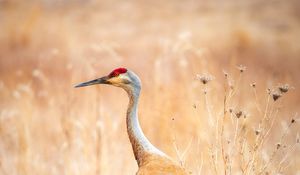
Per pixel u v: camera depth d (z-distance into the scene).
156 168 10.75
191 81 17.97
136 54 27.02
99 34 31.69
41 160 16.23
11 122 16.98
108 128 15.82
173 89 16.39
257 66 26.06
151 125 15.80
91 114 16.05
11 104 19.67
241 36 29.53
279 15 34.19
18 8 35.06
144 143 11.20
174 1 36.94
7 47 29.19
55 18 33.53
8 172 15.82
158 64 17.00
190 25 32.69
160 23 33.28
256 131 11.46
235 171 12.92
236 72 21.34
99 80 11.66
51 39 29.80
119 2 36.59
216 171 11.69
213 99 16.34
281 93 11.28
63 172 15.52
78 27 32.78
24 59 27.55
